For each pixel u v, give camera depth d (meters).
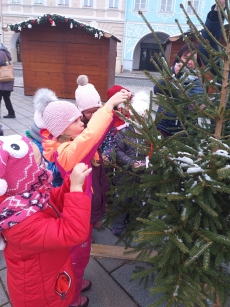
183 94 1.60
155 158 1.56
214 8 1.86
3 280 2.13
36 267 1.21
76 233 1.13
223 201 1.66
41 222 1.12
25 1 22.33
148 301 1.97
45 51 9.41
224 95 1.56
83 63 9.35
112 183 2.18
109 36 8.68
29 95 9.88
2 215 1.08
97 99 2.03
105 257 2.40
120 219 2.56
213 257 1.60
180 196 1.33
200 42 1.57
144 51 27.16
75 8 22.22
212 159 1.39
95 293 2.03
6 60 6.05
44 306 1.29
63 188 1.42
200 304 1.25
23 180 1.10
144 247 1.78
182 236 1.47
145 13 21.78
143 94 2.11
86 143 1.34
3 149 1.04
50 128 1.46
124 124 1.99
